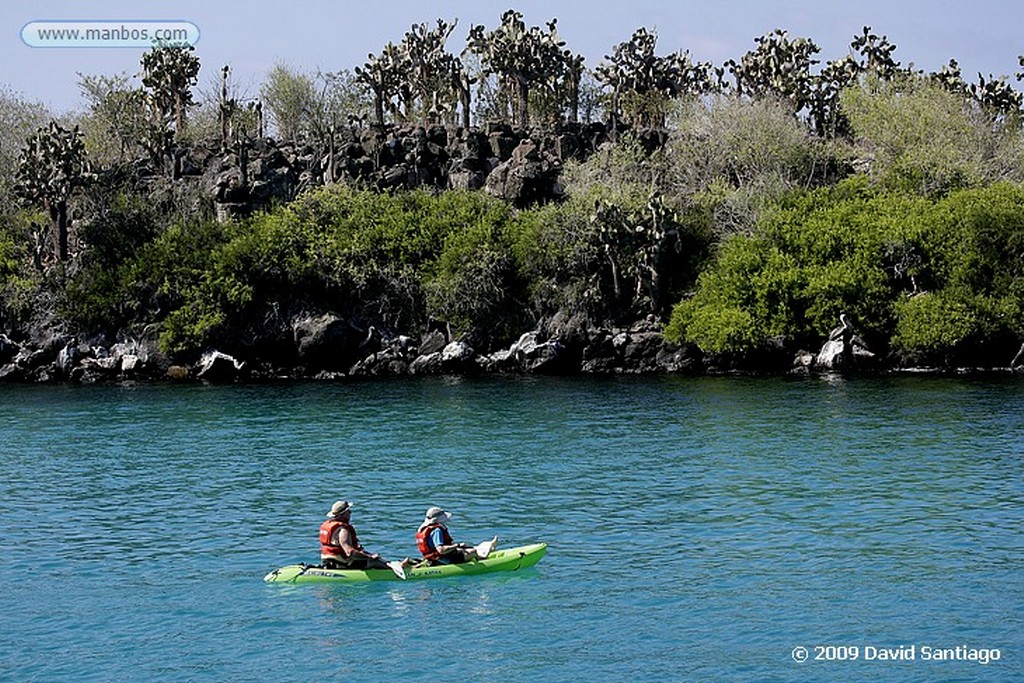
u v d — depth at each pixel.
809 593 37.00
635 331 106.81
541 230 110.12
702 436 66.56
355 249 110.75
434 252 112.38
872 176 122.75
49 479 56.59
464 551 39.38
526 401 83.88
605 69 153.00
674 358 104.81
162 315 107.38
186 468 59.09
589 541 43.50
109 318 107.19
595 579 38.62
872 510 47.50
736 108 130.88
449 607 35.91
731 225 115.25
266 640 33.44
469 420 74.88
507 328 109.00
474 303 108.00
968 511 47.06
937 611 35.28
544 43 141.62
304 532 45.62
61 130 114.75
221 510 49.56
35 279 110.44
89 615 35.72
